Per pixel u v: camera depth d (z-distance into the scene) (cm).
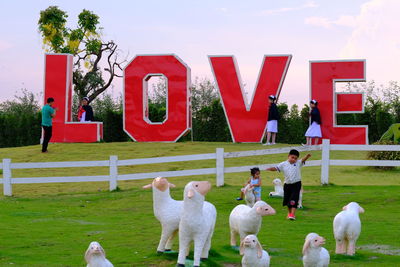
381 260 1039
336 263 1019
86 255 859
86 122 2941
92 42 4528
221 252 1100
